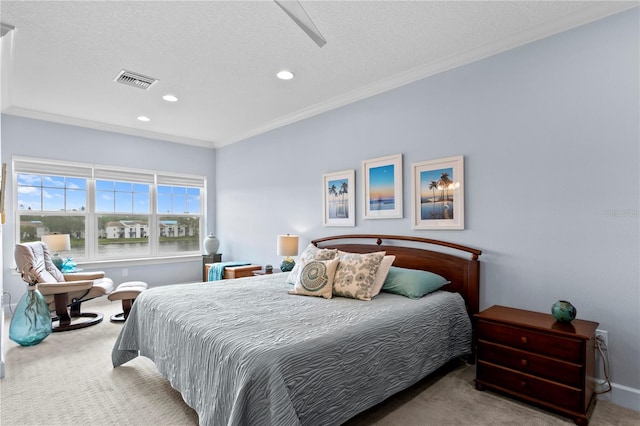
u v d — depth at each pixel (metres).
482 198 2.71
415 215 3.11
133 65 2.92
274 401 1.34
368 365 1.78
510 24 2.36
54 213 4.39
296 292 2.62
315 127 4.09
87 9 2.13
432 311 2.31
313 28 1.63
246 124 4.70
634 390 2.03
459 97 2.84
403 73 3.12
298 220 4.33
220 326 1.82
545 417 1.93
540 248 2.41
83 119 4.44
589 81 2.22
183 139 5.45
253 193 5.07
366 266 2.58
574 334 1.87
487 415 1.95
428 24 2.35
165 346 2.13
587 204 2.22
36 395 2.16
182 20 2.27
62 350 2.92
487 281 2.67
